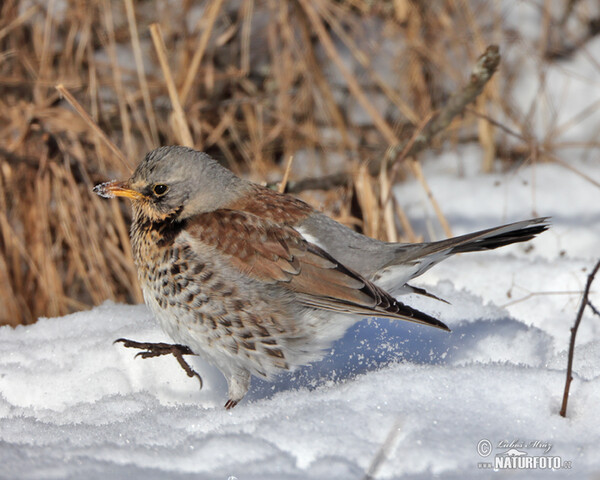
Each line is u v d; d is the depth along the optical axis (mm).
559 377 6797
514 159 15289
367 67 14883
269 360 7754
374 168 12914
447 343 8570
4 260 12734
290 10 15320
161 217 7863
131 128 14227
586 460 5656
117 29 14820
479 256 11727
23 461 5750
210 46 14914
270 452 5875
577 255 12508
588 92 15656
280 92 15188
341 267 7645
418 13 15453
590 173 14555
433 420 6254
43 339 9422
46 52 13867
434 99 15570
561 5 16375
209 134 15156
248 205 8016
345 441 5996
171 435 6457
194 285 7621
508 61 15758
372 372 7184
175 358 8688
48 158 12992
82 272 12672
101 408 7551
